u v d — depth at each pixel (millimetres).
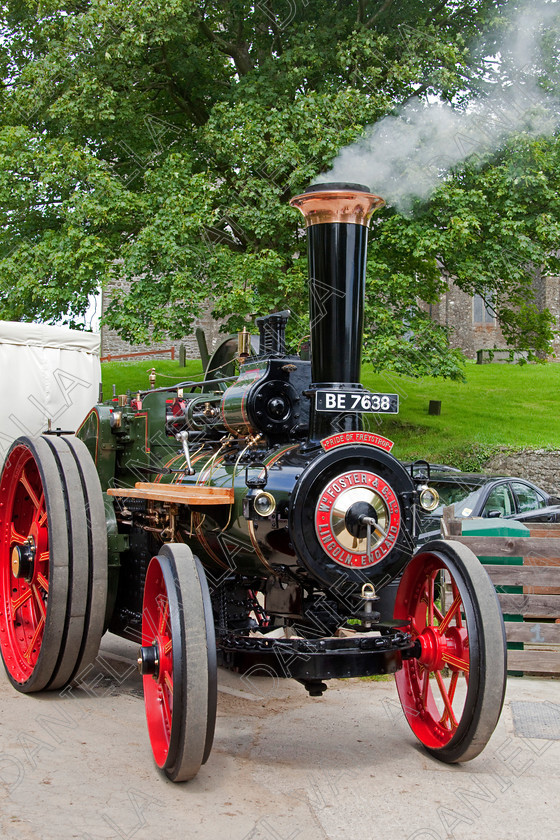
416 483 3801
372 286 11883
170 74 13992
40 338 8211
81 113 12305
